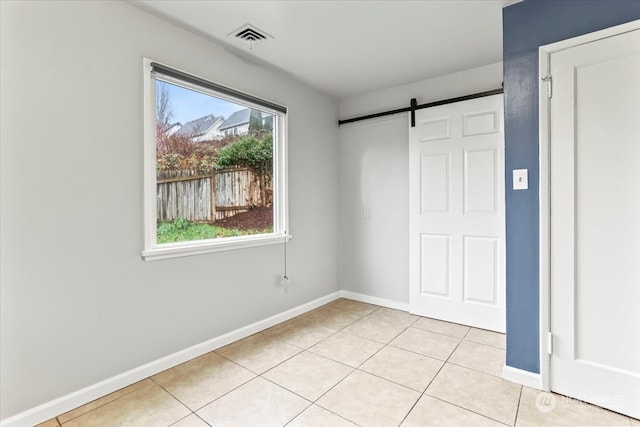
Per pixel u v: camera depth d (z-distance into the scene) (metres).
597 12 1.68
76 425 1.60
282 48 2.52
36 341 1.62
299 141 3.21
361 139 3.58
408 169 3.26
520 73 1.91
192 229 2.36
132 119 1.97
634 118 1.59
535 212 1.87
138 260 2.01
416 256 3.16
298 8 2.01
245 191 2.76
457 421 1.60
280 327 2.89
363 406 1.73
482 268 2.80
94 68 1.81
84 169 1.77
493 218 2.75
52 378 1.67
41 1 1.62
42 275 1.64
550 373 1.83
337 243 3.74
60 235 1.70
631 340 1.61
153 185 2.09
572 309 1.75
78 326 1.76
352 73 2.98
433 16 2.11
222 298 2.51
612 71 1.64
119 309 1.92
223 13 2.05
